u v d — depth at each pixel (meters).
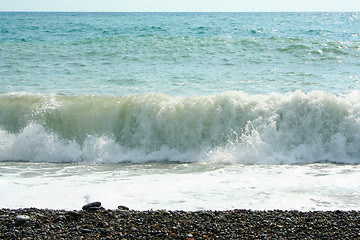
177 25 44.19
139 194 7.18
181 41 25.52
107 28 39.09
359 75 16.81
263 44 23.98
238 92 11.26
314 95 10.68
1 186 7.63
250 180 8.00
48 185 7.73
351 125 10.07
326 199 6.80
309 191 7.23
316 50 21.92
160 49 23.31
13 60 20.30
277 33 32.75
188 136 10.62
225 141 10.48
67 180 8.12
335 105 10.37
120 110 11.16
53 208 6.48
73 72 17.83
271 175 8.36
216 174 8.52
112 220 5.93
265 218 5.98
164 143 10.64
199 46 23.97
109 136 10.80
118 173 8.75
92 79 16.36
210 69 18.45
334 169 8.80
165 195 7.12
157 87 14.83
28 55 21.56
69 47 23.95
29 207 6.52
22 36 31.02
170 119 10.77
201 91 14.12
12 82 15.69
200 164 9.55
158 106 10.95
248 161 9.66
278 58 20.78
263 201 6.75
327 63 19.50
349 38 28.56
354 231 5.50
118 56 21.58
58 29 38.22
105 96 11.86
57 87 14.86
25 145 10.60
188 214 6.14
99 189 7.43
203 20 62.91
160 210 6.30
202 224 5.80
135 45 24.47
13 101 11.58
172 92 13.98
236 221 5.89
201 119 10.70
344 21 61.81
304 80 15.94
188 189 7.46
